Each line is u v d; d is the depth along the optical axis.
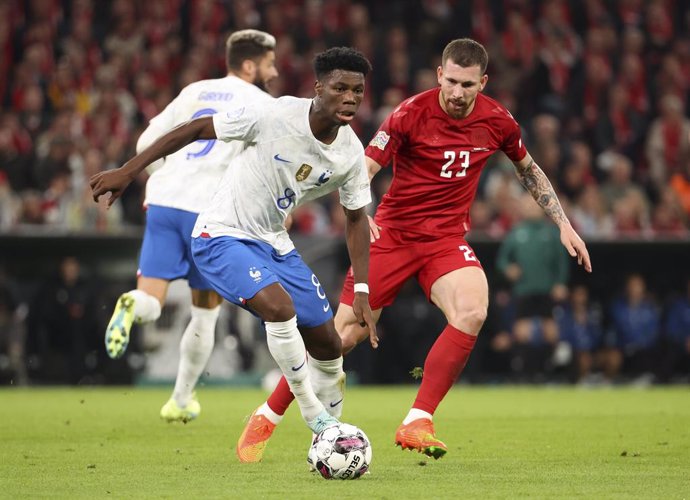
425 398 22.80
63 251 55.56
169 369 54.03
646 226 63.19
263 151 21.58
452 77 24.14
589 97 73.25
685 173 69.88
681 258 60.03
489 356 59.62
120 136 63.00
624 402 42.75
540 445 26.53
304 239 56.22
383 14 76.00
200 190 30.05
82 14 71.56
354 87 20.80
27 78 66.69
